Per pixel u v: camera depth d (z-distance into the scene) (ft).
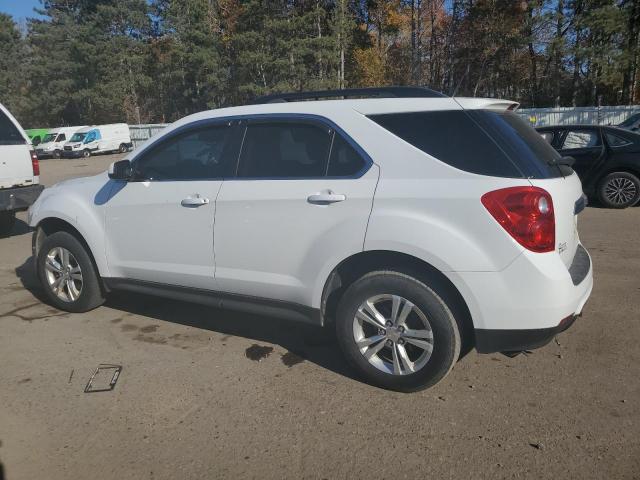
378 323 11.15
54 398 11.37
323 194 11.26
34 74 175.63
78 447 9.69
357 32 154.20
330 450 9.45
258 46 131.13
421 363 10.85
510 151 10.15
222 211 12.64
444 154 10.51
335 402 11.02
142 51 172.55
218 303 13.25
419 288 10.61
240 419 10.46
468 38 126.62
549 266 9.82
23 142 25.63
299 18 126.72
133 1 173.68
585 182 31.94
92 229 14.98
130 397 11.36
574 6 111.24
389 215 10.55
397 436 9.80
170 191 13.51
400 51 150.51
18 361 13.14
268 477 8.80
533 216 9.73
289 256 11.87
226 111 13.17
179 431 10.12
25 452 9.57
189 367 12.71
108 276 15.10
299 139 11.98
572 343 13.46
